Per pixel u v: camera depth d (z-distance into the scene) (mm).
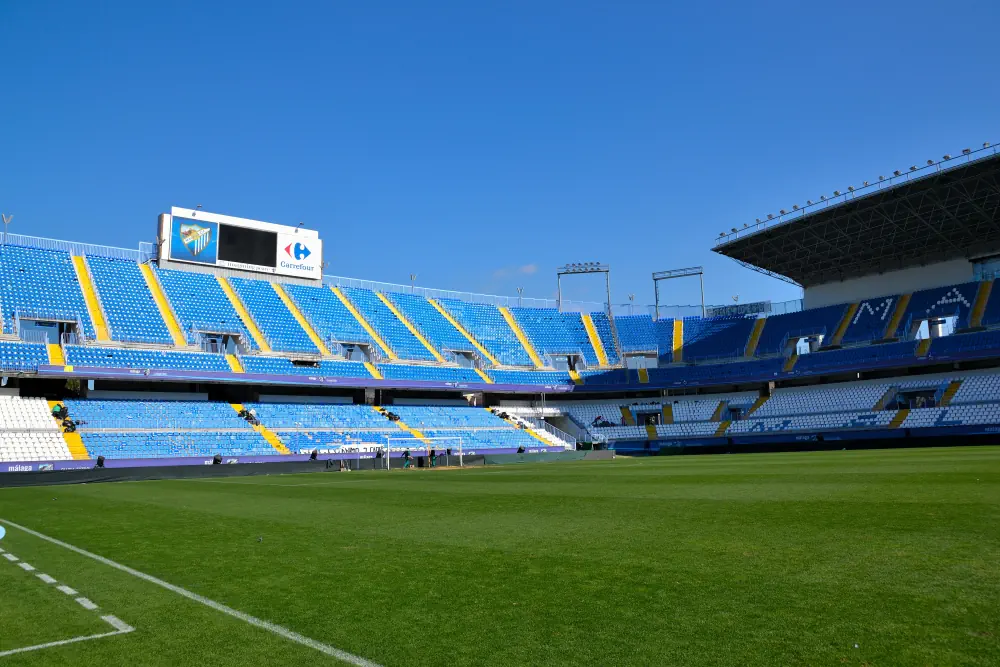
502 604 9219
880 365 69875
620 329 90875
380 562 12516
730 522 15469
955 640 7070
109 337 59188
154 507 24703
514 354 84438
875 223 70438
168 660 7570
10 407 51906
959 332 69375
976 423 59281
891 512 15711
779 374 76062
